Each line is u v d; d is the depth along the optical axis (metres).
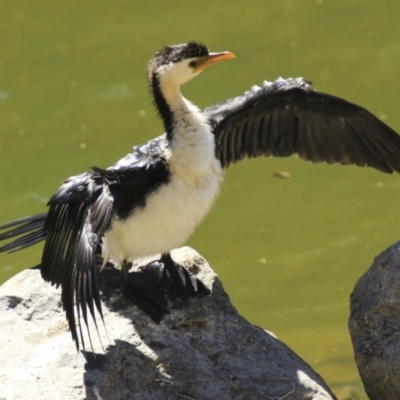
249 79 18.88
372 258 14.80
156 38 20.28
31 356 9.35
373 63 19.20
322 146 11.19
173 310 10.16
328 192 16.31
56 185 16.58
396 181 16.48
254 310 13.95
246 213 15.98
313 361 12.71
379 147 10.95
